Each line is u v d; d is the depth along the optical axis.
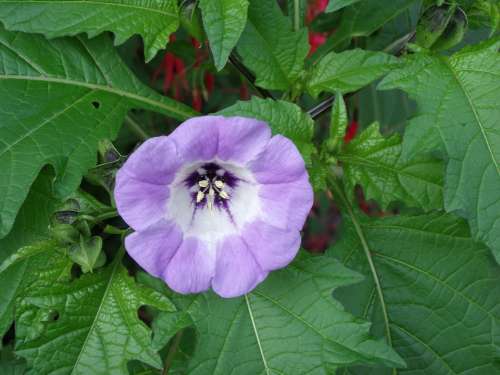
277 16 0.13
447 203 0.11
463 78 0.12
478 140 0.11
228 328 0.12
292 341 0.12
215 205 0.11
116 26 0.12
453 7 0.12
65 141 0.12
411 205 0.13
